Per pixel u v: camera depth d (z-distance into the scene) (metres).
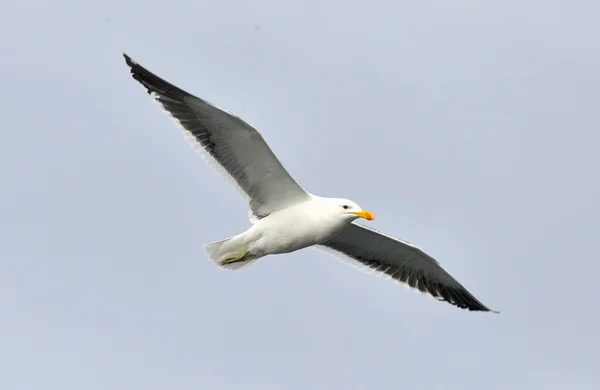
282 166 15.64
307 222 16.02
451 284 18.05
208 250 16.34
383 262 18.19
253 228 16.16
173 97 15.52
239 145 15.58
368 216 15.95
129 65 15.56
